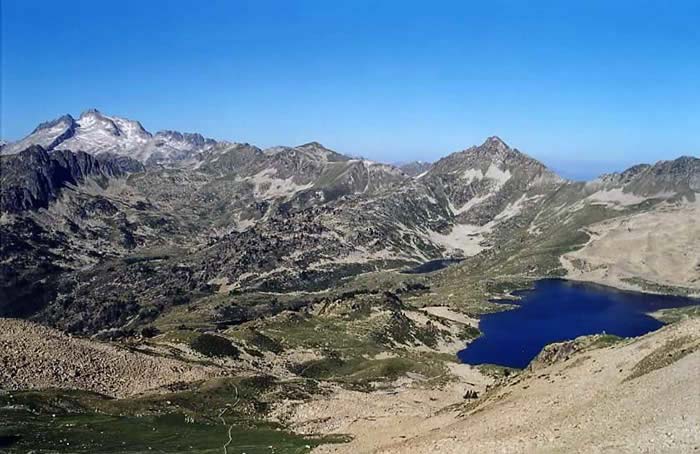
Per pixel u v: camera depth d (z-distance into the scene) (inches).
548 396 2869.1
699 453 1630.2
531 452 2041.1
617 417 2138.3
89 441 2977.4
